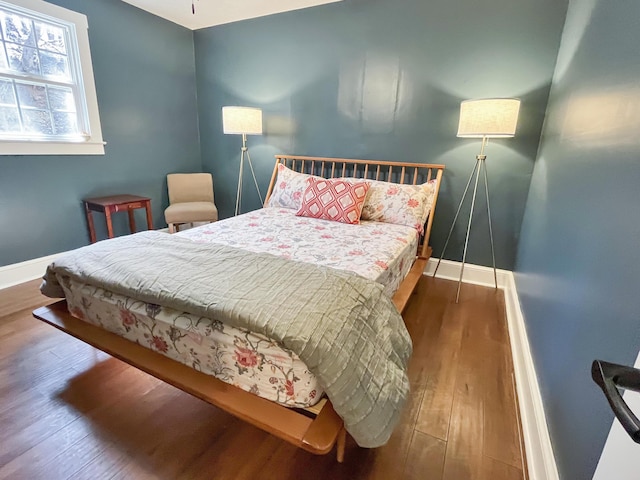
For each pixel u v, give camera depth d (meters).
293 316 1.02
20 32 2.38
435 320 2.18
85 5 2.65
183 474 1.11
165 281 1.25
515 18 2.30
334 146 3.14
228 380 1.18
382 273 1.62
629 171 0.83
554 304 1.32
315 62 3.04
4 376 1.54
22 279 2.55
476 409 1.42
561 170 1.57
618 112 0.98
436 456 1.19
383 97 2.83
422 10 2.55
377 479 1.11
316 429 0.98
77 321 1.54
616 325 0.77
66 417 1.32
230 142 3.72
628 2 1.01
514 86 2.39
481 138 2.56
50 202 2.67
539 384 1.33
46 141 2.56
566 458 0.92
